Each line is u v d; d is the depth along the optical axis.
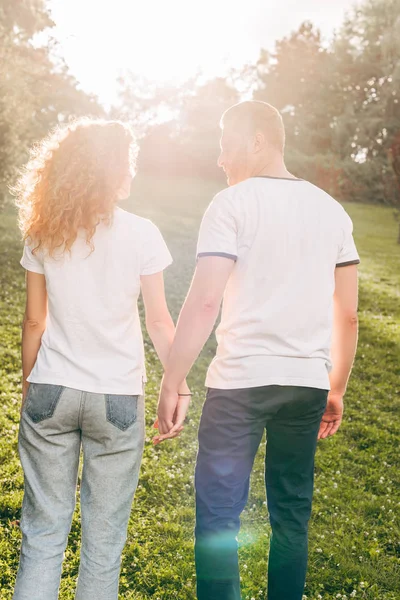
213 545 2.40
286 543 2.59
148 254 2.47
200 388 7.97
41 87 17.19
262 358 2.40
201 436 2.49
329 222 2.55
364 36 47.59
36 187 2.43
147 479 4.87
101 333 2.41
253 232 2.43
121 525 2.48
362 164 39.50
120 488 2.46
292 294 2.44
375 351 10.88
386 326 12.76
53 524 2.40
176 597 3.38
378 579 3.76
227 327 2.47
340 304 2.70
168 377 2.50
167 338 2.58
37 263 2.46
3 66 14.07
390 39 42.91
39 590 2.30
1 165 13.80
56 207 2.34
